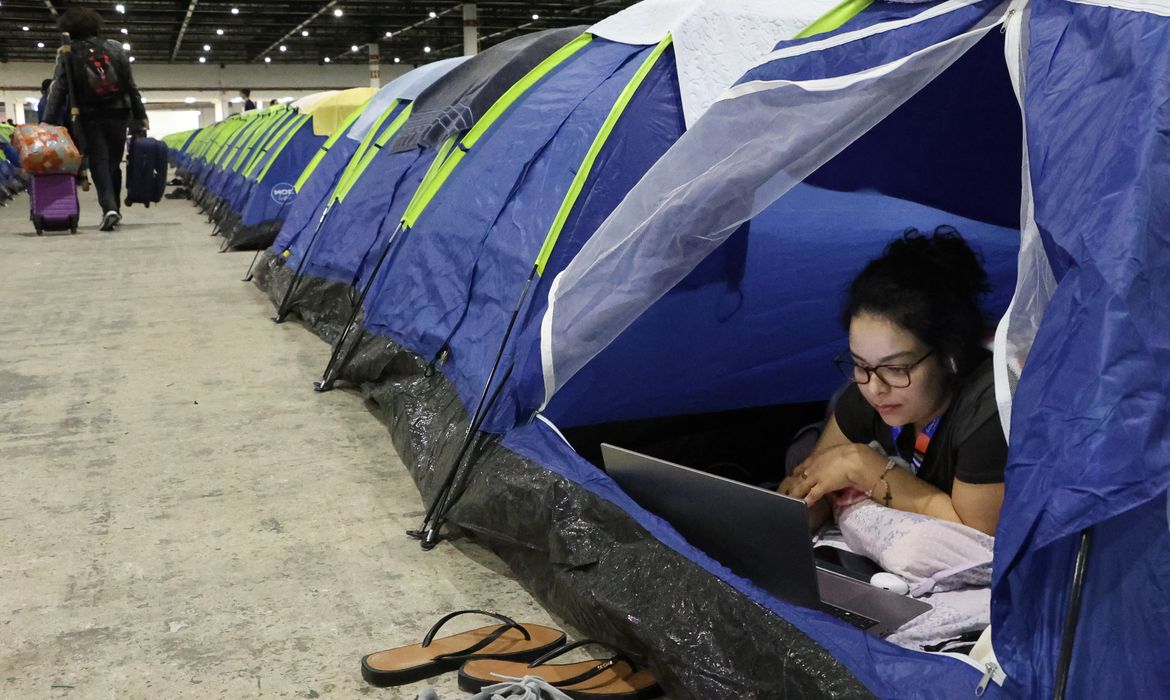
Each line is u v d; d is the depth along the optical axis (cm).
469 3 2342
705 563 180
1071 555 122
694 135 206
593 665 189
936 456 188
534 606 221
